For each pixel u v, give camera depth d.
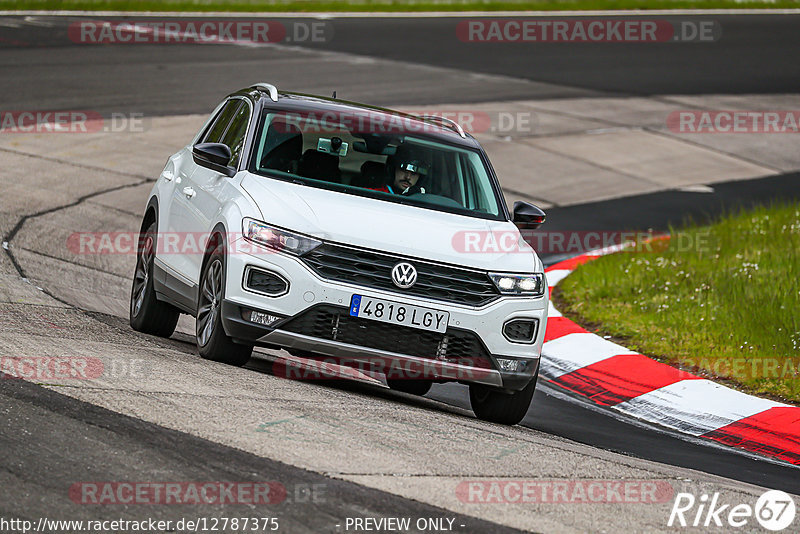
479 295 26.22
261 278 25.62
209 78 88.06
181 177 32.06
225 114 33.12
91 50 94.81
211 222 27.89
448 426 24.12
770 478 26.27
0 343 24.86
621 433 29.75
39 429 18.88
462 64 107.19
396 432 22.31
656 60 119.75
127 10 119.81
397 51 110.62
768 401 32.78
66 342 26.41
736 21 150.62
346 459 19.55
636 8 154.25
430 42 117.81
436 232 26.94
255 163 28.53
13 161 58.19
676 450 28.27
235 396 23.05
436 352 25.83
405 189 28.83
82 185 55.53
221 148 28.64
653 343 38.84
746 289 43.97
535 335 26.89
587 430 29.52
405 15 136.50
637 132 88.44
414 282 25.69
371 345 25.53
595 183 73.12
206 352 27.25
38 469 17.09
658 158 82.00
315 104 31.19
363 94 87.62
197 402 21.95
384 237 26.03
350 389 28.92
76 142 64.44
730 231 57.56
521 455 22.22
